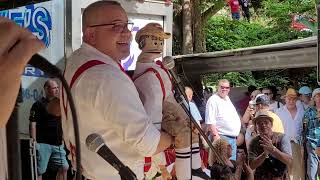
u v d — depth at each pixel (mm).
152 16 5473
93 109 2352
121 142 2377
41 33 5094
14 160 1217
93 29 2514
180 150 2818
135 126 2326
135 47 5160
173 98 3020
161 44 3160
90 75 2354
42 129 5223
